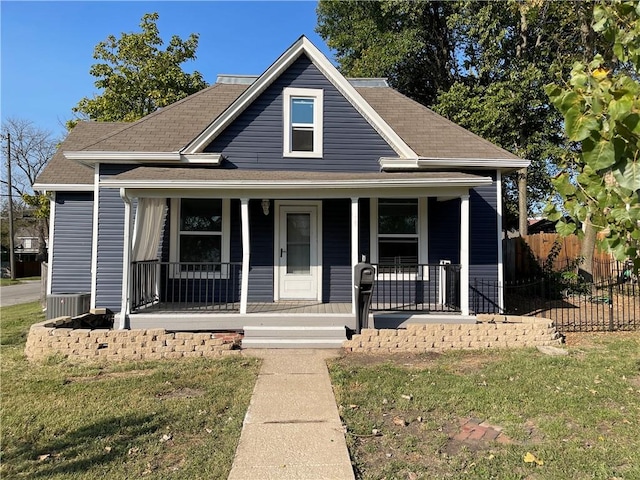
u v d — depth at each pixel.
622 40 2.25
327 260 9.56
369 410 4.48
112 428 4.10
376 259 9.62
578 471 3.29
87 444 3.80
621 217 2.03
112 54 19.69
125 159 8.94
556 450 3.60
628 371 5.64
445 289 9.38
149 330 6.68
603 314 9.45
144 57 19.91
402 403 4.66
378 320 7.82
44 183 10.46
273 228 9.55
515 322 8.08
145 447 3.72
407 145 9.30
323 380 5.45
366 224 9.66
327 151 9.56
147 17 19.89
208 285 9.45
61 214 10.80
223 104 10.90
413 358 6.55
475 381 5.37
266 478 3.19
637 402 4.61
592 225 2.30
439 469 3.33
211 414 4.41
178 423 4.19
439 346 7.04
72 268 10.77
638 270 2.33
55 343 6.68
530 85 14.79
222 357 6.60
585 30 12.23
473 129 15.43
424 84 22.80
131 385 5.33
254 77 11.80
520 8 12.59
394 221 9.75
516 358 6.41
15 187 38.66
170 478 3.23
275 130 9.48
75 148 10.59
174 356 6.66
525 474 3.25
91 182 10.63
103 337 6.63
